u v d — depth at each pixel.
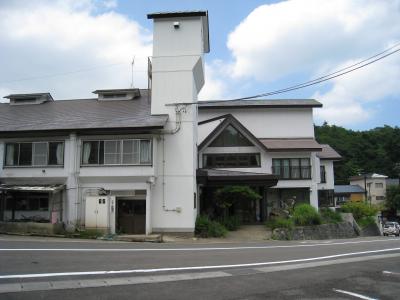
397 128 80.50
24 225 21.72
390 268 11.41
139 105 26.70
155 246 17.34
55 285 8.31
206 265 11.52
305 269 11.10
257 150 33.66
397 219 64.25
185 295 7.72
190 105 24.08
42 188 22.53
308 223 29.72
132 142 23.28
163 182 23.44
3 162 23.95
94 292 7.79
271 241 23.42
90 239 20.45
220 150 33.47
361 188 66.88
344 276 10.04
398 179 71.06
